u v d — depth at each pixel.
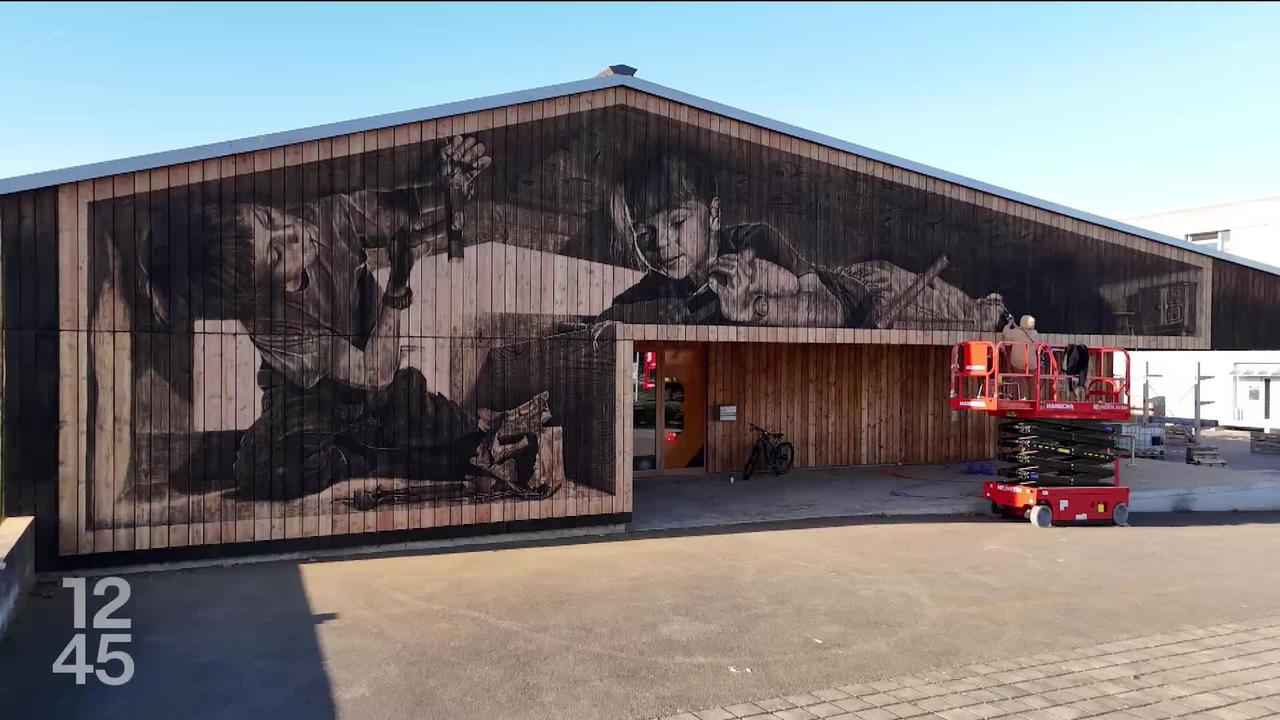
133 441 8.41
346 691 5.47
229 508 8.78
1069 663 6.24
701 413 15.42
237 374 8.82
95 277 8.29
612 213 10.66
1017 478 12.12
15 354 8.04
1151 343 14.87
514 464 10.09
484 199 9.95
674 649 6.36
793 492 13.55
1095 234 14.39
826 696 5.54
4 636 6.44
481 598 7.62
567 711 5.23
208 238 8.70
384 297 9.46
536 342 10.21
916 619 7.21
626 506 10.69
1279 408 29.19
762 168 11.66
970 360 12.29
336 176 9.25
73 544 8.20
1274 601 7.98
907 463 17.02
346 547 9.29
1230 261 15.60
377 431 9.43
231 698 5.34
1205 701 5.55
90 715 5.06
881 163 12.58
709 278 11.26
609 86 10.63
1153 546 10.41
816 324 12.05
